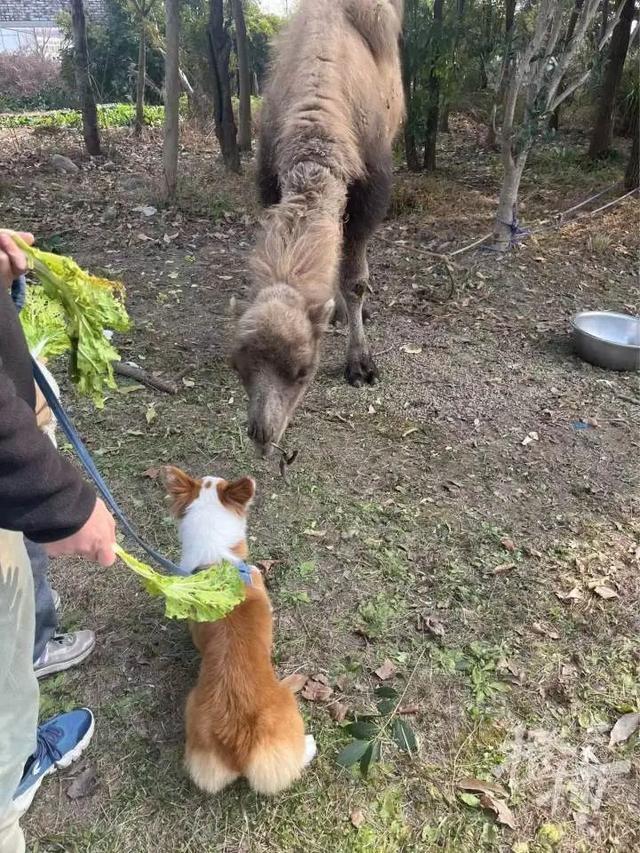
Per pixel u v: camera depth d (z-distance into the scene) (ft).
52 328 6.52
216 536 7.99
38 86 63.21
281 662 8.82
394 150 32.09
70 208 25.46
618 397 15.05
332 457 12.82
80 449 5.48
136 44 53.21
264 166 14.82
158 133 40.63
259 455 11.89
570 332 17.26
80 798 7.24
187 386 14.76
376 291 19.81
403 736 7.42
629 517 11.56
